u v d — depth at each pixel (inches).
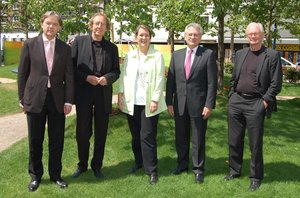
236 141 202.5
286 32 1267.2
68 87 188.4
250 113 192.4
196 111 200.2
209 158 240.4
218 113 346.3
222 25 439.5
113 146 255.1
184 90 201.3
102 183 200.2
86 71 195.2
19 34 1296.8
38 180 195.2
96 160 208.4
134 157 232.4
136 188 194.7
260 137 193.8
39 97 182.1
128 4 290.7
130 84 201.2
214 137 279.9
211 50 199.5
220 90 438.3
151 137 202.4
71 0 300.4
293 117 367.6
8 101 437.1
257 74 188.7
